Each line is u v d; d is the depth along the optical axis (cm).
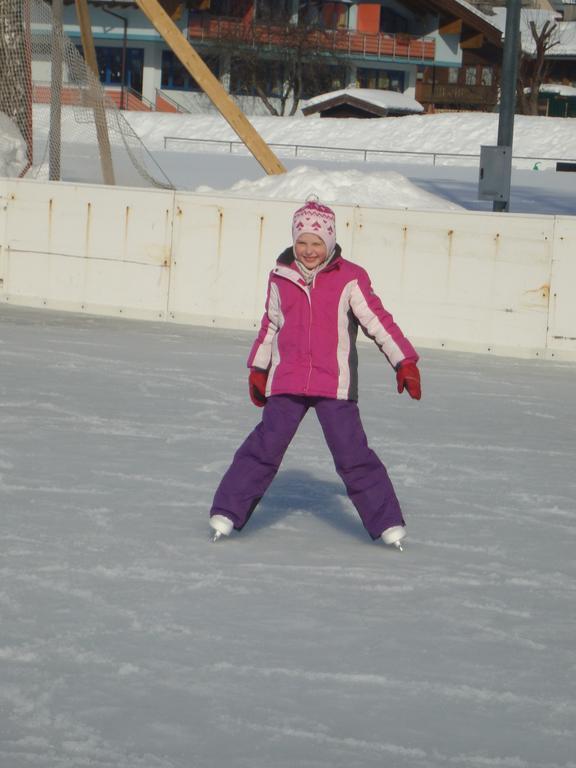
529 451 1131
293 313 761
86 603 655
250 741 494
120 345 1642
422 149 8181
